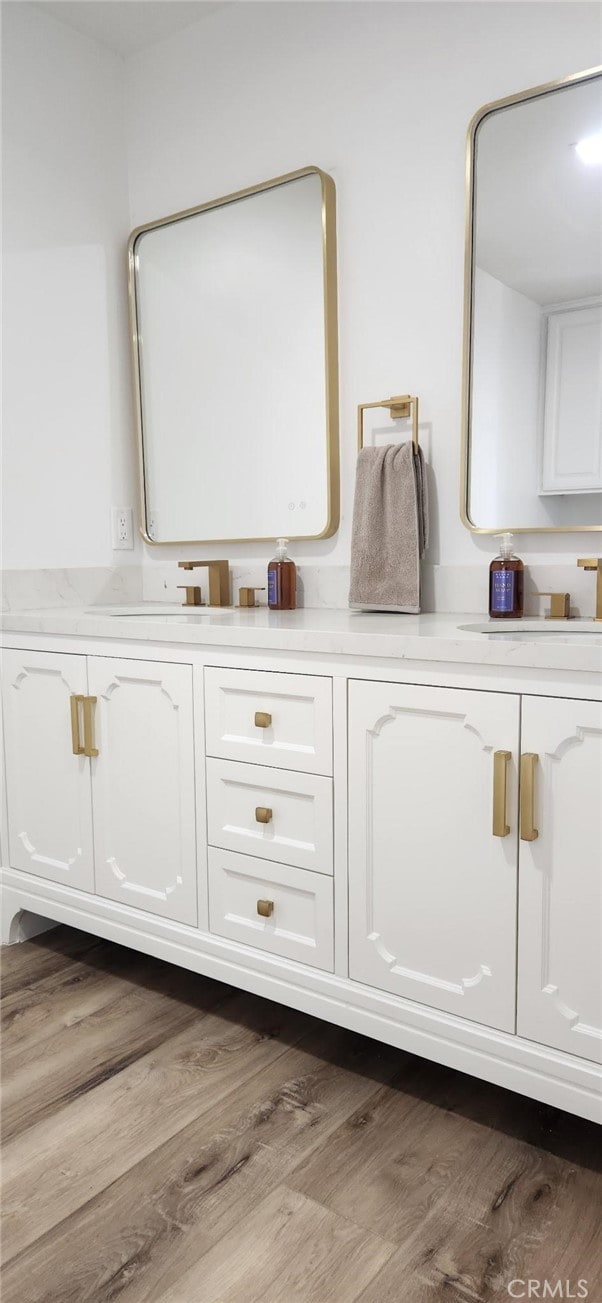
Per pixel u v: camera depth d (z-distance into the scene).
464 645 1.29
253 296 2.12
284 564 2.02
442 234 1.82
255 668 1.57
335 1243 1.17
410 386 1.89
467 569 1.83
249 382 2.14
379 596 1.88
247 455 2.17
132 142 2.35
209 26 2.16
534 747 1.24
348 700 1.44
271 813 1.58
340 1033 1.71
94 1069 1.58
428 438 1.88
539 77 1.67
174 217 2.24
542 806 1.25
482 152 1.72
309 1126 1.41
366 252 1.93
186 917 1.75
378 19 1.87
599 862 1.21
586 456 1.65
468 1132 1.40
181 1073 1.57
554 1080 1.28
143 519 2.42
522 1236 1.18
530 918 1.28
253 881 1.64
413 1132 1.40
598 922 1.22
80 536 2.30
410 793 1.39
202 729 1.67
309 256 2.00
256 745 1.58
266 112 2.07
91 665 1.85
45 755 1.99
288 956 1.59
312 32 1.97
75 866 1.96
